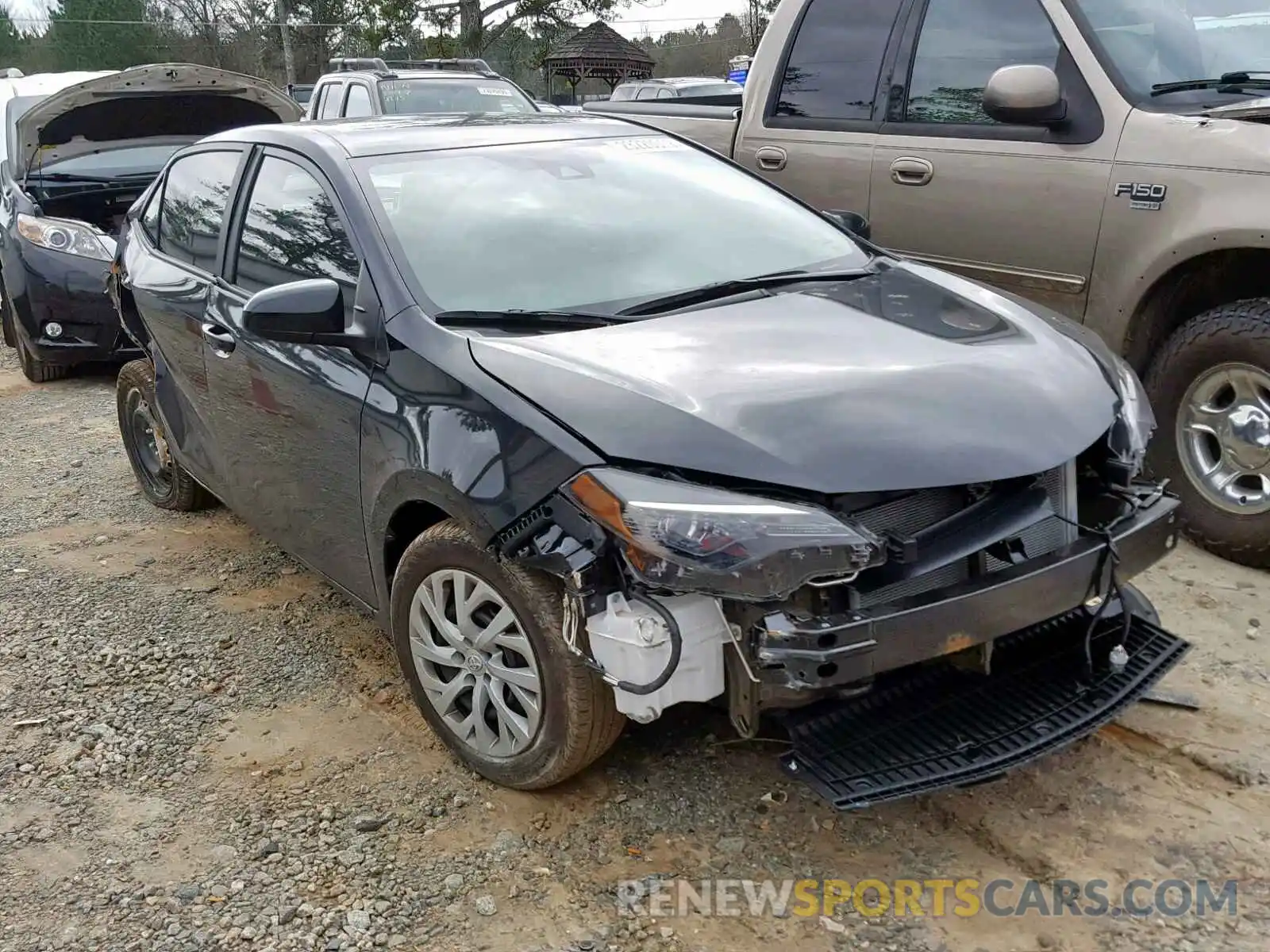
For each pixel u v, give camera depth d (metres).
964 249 5.04
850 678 2.53
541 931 2.64
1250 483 4.29
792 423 2.64
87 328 7.70
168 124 8.67
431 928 2.66
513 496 2.73
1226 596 4.06
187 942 2.65
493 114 4.45
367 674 3.84
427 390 3.04
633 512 2.53
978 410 2.77
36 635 4.22
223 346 4.01
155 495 5.50
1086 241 4.56
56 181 8.12
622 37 32.91
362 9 35.94
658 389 2.76
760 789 3.09
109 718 3.63
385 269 3.30
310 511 3.75
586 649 2.66
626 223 3.73
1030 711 2.85
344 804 3.13
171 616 4.34
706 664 2.61
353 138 3.85
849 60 5.50
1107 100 4.50
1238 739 3.21
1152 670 2.98
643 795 3.08
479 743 3.14
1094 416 2.94
